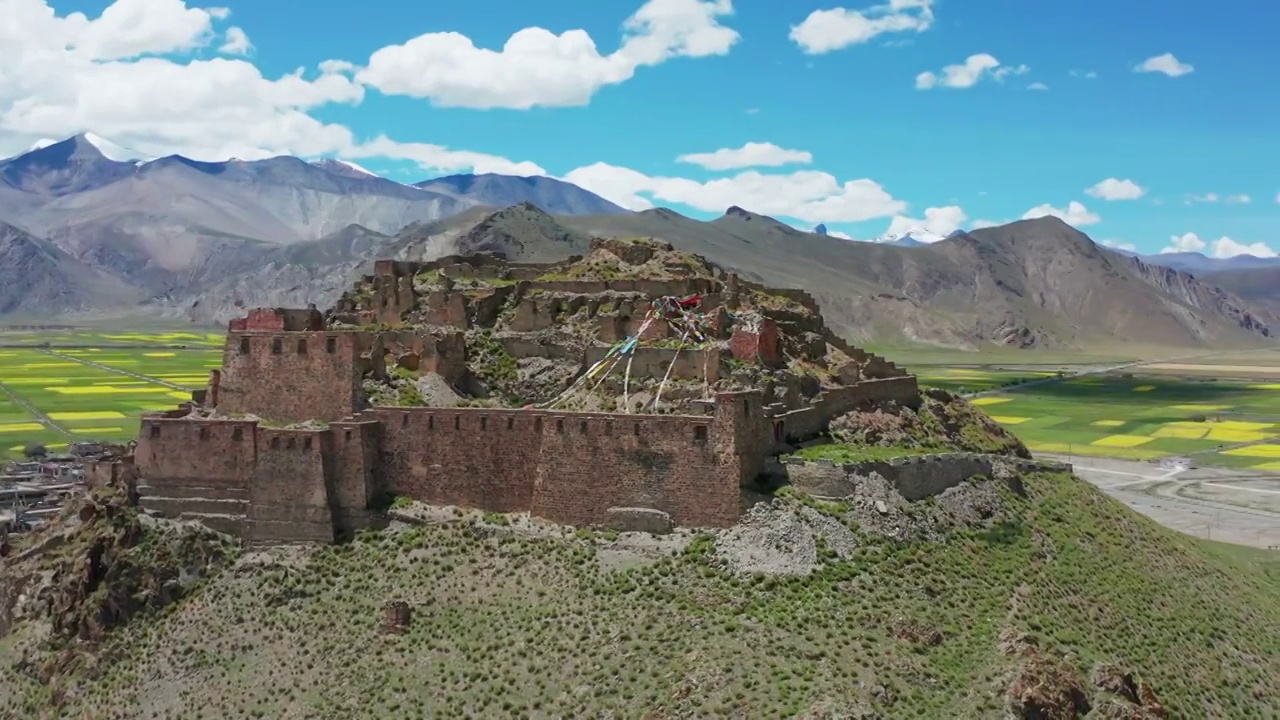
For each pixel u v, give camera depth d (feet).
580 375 334.44
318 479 298.97
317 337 315.78
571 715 235.40
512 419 297.33
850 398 355.77
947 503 310.24
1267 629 321.73
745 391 284.41
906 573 270.87
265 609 285.02
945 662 242.37
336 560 292.81
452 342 341.82
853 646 240.73
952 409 413.59
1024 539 312.09
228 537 305.32
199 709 265.95
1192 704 266.16
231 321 371.97
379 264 421.18
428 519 296.71
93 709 276.00
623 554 273.95
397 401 319.68
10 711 287.28
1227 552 435.53
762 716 219.41
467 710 244.63
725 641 242.99
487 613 268.82
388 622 271.08
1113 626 286.25
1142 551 337.52
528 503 295.28
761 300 395.75
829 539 271.69
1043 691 233.14
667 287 366.63
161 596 294.87
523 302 364.79
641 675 239.71
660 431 280.51
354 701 255.50
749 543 267.18
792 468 290.56
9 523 447.01
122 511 312.29
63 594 304.09
